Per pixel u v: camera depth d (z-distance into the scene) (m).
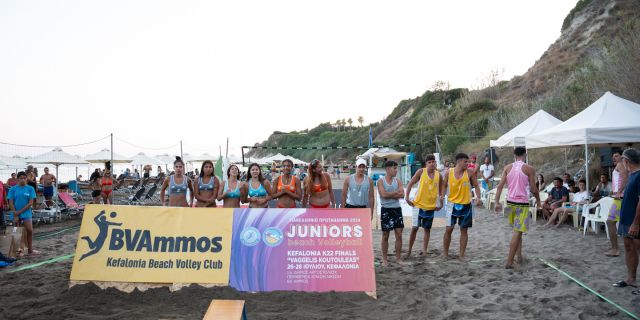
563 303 4.95
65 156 21.47
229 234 5.70
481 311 4.80
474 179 7.29
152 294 5.23
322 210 5.82
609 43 25.59
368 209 5.89
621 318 4.49
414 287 5.70
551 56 39.66
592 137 9.58
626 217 5.34
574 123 10.45
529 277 6.02
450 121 41.25
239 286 5.44
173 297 5.15
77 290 5.27
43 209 14.12
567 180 12.24
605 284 5.55
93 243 5.67
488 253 7.71
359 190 6.88
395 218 6.96
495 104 39.38
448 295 5.38
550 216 11.18
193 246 5.64
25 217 8.00
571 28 40.69
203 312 4.75
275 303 5.02
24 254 8.05
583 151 17.48
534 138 11.26
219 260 5.57
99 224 5.75
